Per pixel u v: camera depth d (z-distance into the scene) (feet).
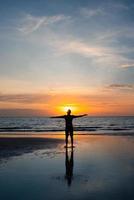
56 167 34.37
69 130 53.88
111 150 52.06
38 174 30.01
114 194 22.25
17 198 21.04
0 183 25.84
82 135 96.63
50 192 22.76
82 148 55.21
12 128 167.32
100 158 42.06
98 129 147.84
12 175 29.40
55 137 85.56
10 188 24.00
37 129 153.28
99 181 26.84
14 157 42.55
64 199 20.83
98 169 33.32
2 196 21.58
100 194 22.22
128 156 44.32
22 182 26.27
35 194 22.15
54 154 46.32
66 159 40.73
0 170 32.07
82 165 35.94
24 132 121.19
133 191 23.13
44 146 58.29
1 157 42.45
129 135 96.32
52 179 27.66
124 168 33.99
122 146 58.95
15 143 63.36
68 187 24.44
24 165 35.37
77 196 21.62
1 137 81.51
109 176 29.22
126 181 26.89
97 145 60.95
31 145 59.62
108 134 101.96
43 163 37.14
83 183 26.00
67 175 29.60
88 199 20.85
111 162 38.40
